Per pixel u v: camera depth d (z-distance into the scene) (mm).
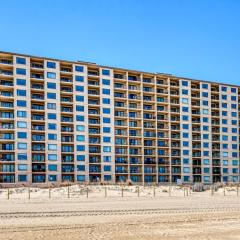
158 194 69062
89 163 104750
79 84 106000
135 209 43344
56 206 45781
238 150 131500
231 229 29234
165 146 116438
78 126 104438
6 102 97625
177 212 40781
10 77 97188
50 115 100875
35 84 101375
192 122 123250
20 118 96812
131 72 114875
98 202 52062
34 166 97938
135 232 27547
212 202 54000
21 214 37562
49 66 102500
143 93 115562
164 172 115500
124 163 109750
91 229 28578
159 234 26922
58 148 100875
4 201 52719
